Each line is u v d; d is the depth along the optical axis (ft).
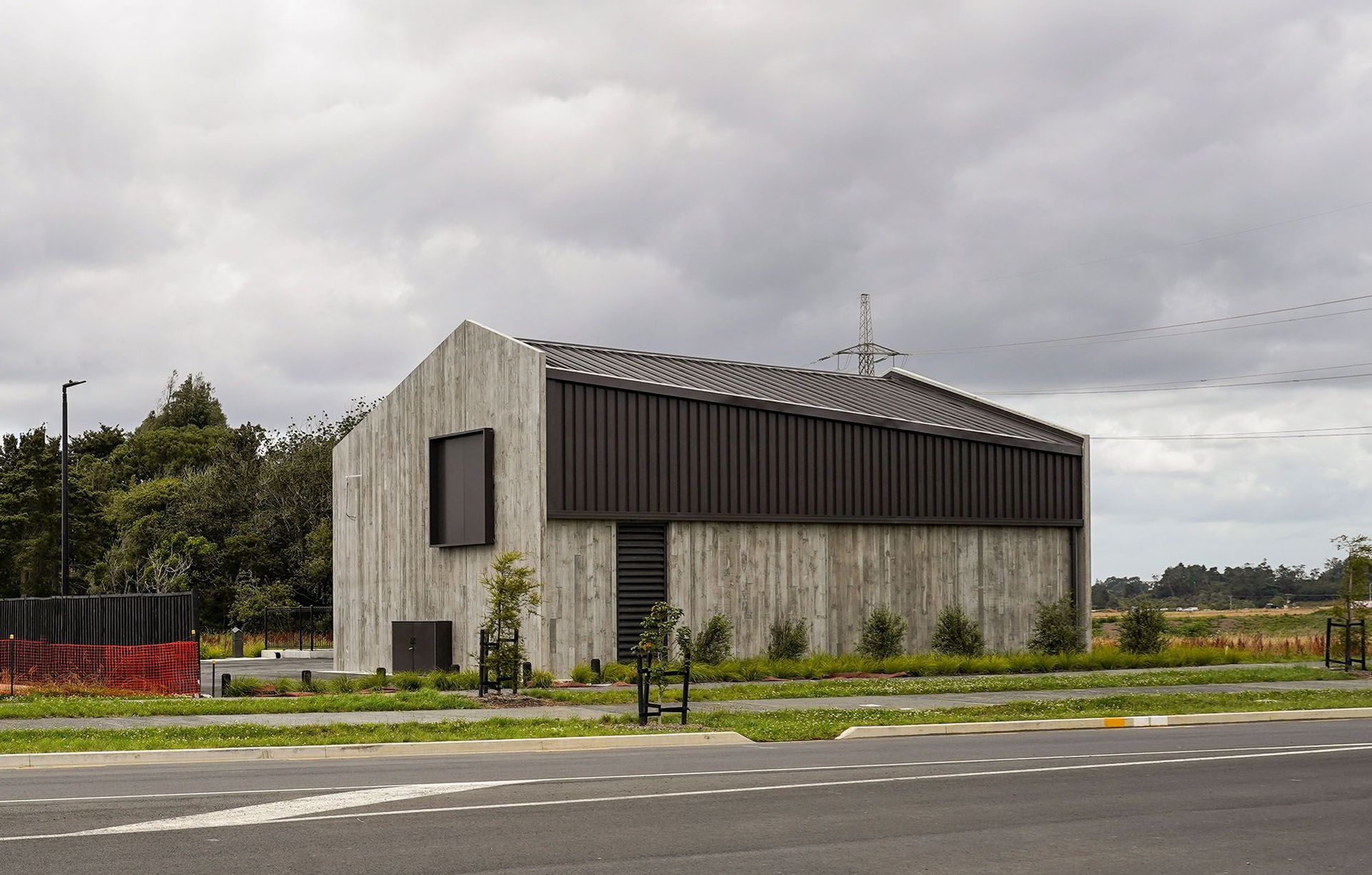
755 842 33.40
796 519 113.91
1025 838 34.40
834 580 116.47
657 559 107.14
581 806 38.81
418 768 48.75
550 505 101.35
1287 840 34.45
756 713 69.62
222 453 223.10
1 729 59.47
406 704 73.10
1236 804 40.16
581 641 102.32
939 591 123.03
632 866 30.42
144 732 58.18
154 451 284.61
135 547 212.02
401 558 117.70
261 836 33.78
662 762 51.03
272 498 214.90
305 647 172.76
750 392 116.37
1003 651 126.62
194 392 339.77
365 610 122.21
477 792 41.70
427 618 113.91
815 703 77.10
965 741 60.64
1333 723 70.90
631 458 105.70
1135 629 123.54
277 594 198.18
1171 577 450.71
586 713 70.59
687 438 108.78
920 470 122.42
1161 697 79.97
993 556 126.93
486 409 108.06
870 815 37.65
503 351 106.32
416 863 30.58
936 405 135.95
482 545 107.24
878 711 70.74
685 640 66.33
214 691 84.89
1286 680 95.76
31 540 205.16
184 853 31.55
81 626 93.09
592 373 104.68
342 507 126.41
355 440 125.29
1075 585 132.26
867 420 118.93
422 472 115.34
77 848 32.09
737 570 110.83
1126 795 41.88
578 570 102.73
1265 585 424.05
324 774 46.75
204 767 49.75
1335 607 125.80
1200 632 203.82
